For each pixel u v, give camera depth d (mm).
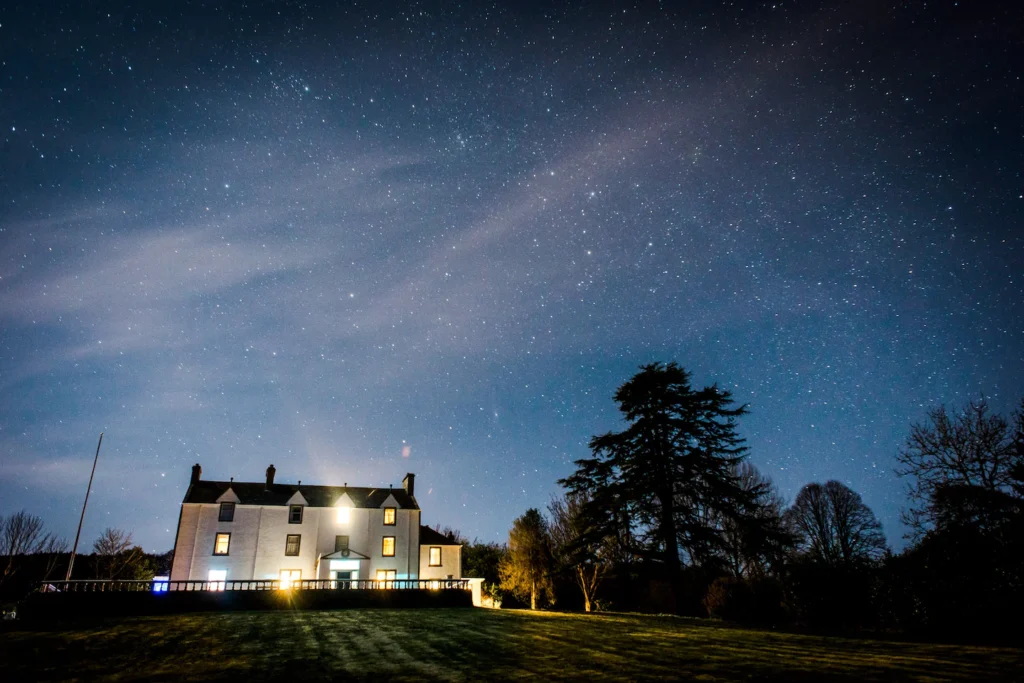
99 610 21812
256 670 12547
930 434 24844
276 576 40531
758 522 24688
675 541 25938
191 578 38875
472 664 13039
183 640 16109
